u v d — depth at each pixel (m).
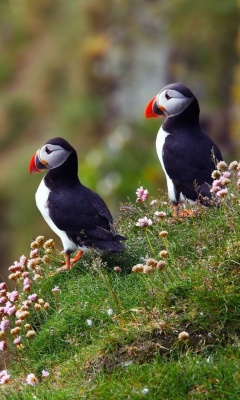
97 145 30.08
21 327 10.95
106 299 10.46
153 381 8.72
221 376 8.50
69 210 11.53
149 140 27.11
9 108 34.34
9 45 38.22
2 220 29.67
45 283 11.57
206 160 12.45
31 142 32.56
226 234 10.55
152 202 12.46
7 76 36.69
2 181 30.86
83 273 11.58
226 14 27.88
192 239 10.92
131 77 30.41
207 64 28.12
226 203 10.73
